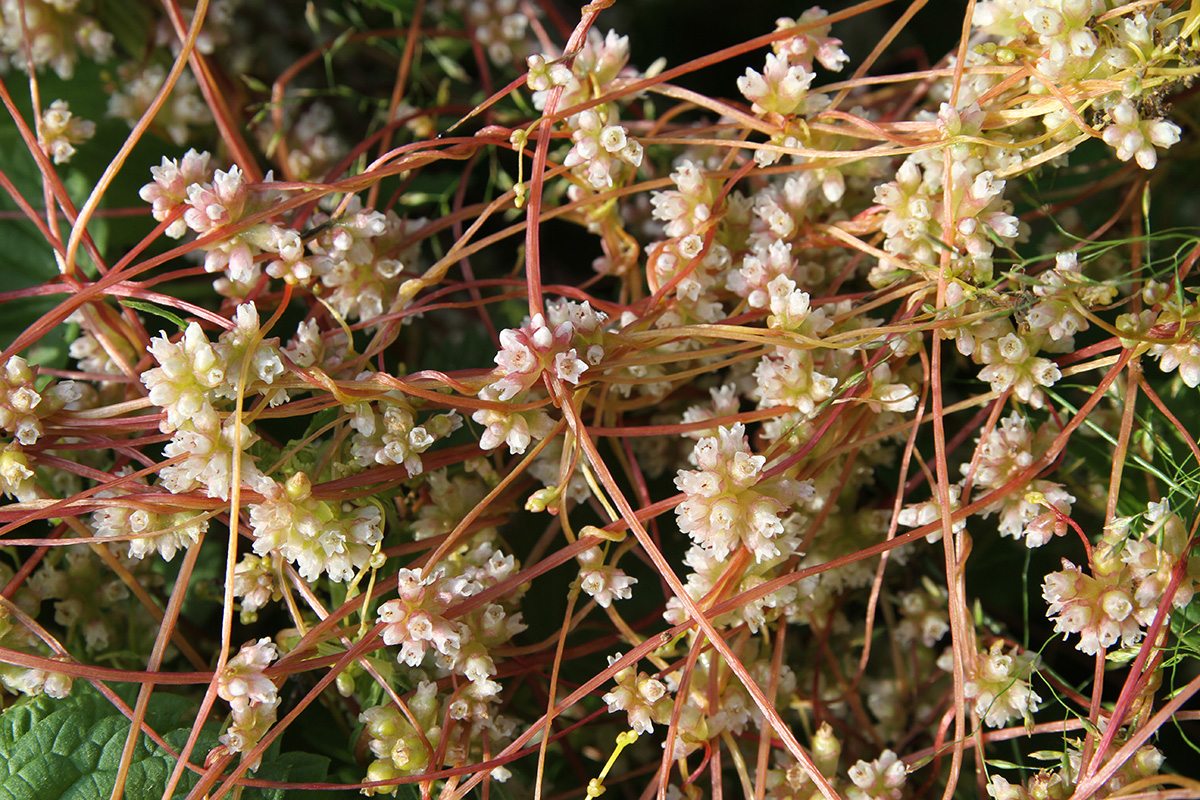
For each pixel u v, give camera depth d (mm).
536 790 230
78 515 241
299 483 224
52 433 234
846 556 235
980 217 235
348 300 245
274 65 291
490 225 289
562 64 234
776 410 239
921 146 239
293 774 235
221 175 231
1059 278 233
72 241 241
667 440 260
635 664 240
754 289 239
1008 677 235
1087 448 247
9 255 269
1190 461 244
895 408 239
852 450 246
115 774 229
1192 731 249
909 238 237
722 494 228
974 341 236
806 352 236
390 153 240
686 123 293
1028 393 235
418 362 279
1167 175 262
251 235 234
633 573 258
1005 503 239
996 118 240
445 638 225
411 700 233
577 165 243
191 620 255
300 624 234
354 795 238
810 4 303
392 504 244
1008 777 247
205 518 229
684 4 302
